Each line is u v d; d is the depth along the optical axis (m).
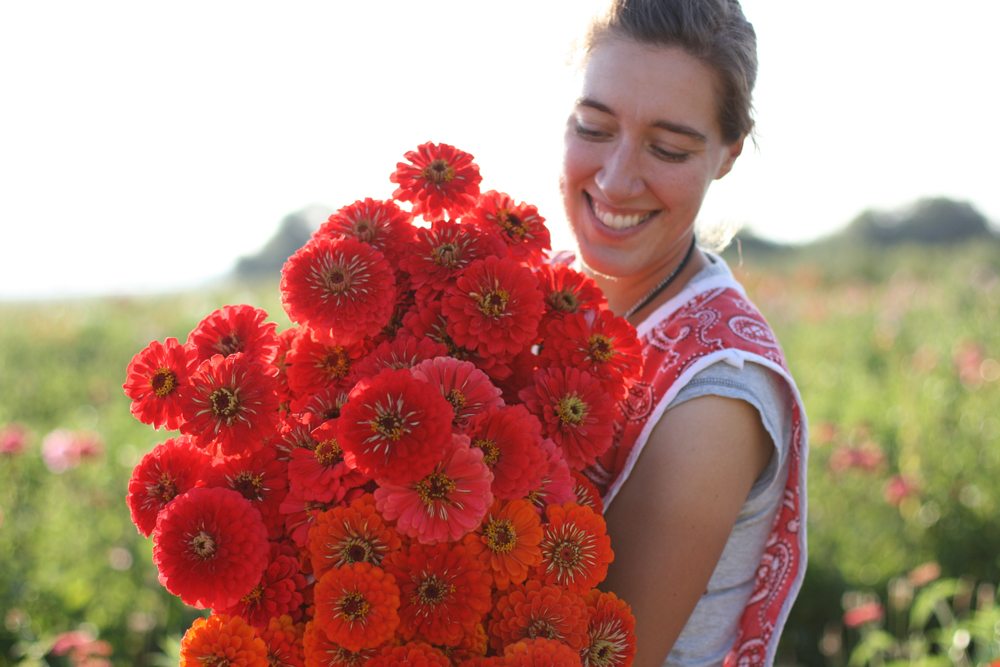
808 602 4.44
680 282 1.91
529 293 1.52
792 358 10.05
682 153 1.72
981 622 3.21
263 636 1.41
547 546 1.43
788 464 1.80
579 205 1.84
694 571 1.64
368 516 1.37
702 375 1.67
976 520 4.90
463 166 1.68
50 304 19.47
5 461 5.19
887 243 34.06
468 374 1.44
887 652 3.83
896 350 10.27
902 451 5.84
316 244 1.54
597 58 1.73
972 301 12.93
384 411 1.35
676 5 1.67
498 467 1.40
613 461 1.75
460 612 1.36
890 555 4.69
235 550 1.37
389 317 1.51
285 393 1.63
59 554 4.44
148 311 15.92
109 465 5.89
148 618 3.82
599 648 1.47
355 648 1.32
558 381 1.53
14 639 3.65
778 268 20.73
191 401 1.48
